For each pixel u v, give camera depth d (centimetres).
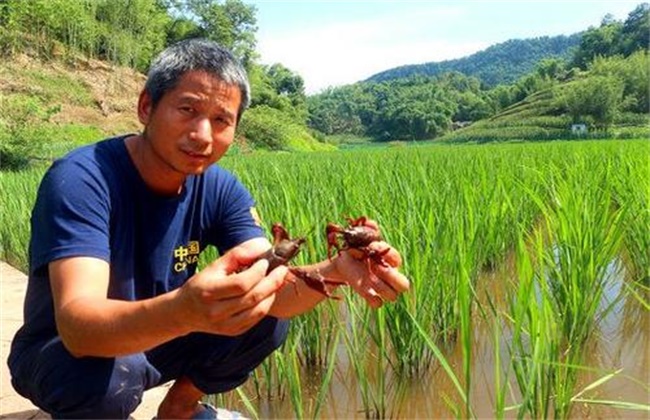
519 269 147
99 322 78
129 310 77
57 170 92
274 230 95
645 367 166
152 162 97
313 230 179
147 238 101
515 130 3606
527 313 140
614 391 151
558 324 160
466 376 121
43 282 94
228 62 92
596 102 3481
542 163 486
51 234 87
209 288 71
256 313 73
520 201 273
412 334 158
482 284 231
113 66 1917
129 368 95
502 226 239
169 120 91
